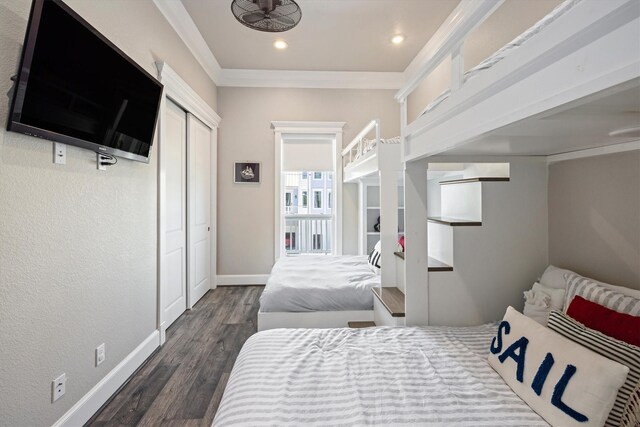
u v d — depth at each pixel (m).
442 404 1.05
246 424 0.95
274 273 2.94
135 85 1.91
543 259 1.97
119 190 1.96
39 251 1.34
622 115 1.01
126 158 1.96
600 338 1.08
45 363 1.37
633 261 1.52
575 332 1.16
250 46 3.54
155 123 2.21
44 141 1.36
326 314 2.44
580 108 0.95
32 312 1.30
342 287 2.49
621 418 0.90
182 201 3.21
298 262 3.39
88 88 1.53
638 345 1.11
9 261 1.20
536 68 0.82
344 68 4.13
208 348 2.42
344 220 4.48
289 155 4.55
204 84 3.73
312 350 1.44
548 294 1.66
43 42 1.23
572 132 1.27
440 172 3.01
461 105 1.21
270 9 2.18
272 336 1.60
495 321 1.92
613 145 1.55
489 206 1.94
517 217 1.96
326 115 4.38
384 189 2.57
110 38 1.84
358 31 3.24
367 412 1.00
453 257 1.92
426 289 1.91
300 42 3.46
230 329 2.80
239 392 1.11
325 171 4.58
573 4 0.86
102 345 1.77
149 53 2.33
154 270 2.42
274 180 4.34
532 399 1.04
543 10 1.94
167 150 2.84
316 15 2.96
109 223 1.85
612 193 1.61
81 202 1.60
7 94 1.20
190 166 3.33
